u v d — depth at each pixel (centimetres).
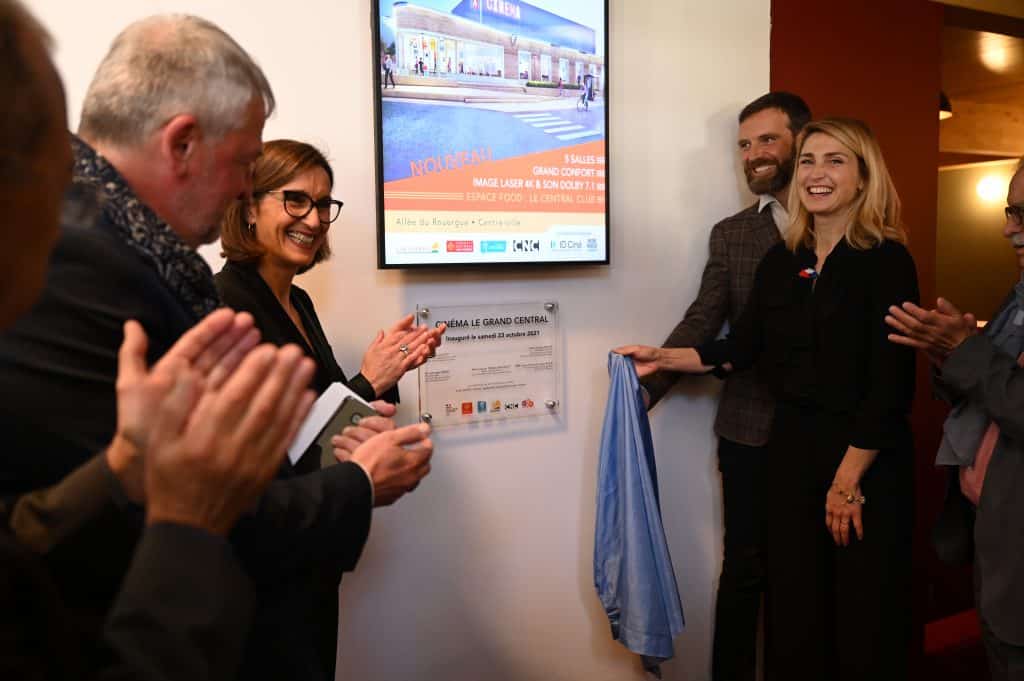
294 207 150
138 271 78
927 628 297
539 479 218
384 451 106
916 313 165
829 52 252
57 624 53
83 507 67
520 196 203
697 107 235
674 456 239
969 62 376
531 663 220
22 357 70
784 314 200
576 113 209
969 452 170
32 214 50
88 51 160
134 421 56
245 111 92
